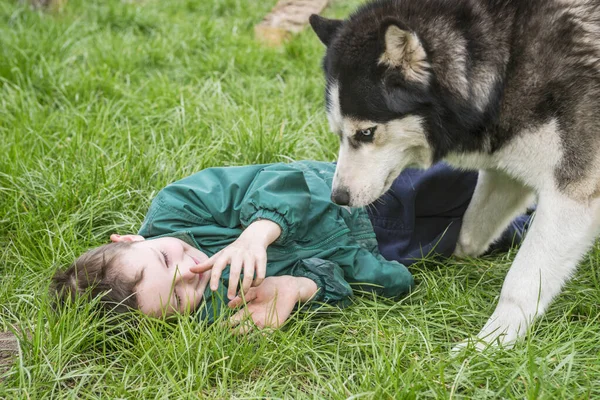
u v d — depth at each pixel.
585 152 2.86
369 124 3.05
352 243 3.31
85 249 3.53
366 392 2.37
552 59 2.89
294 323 2.98
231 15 7.98
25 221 3.75
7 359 2.77
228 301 3.01
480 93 2.98
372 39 2.97
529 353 2.50
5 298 3.20
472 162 3.27
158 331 2.85
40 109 5.09
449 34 2.97
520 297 2.86
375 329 2.84
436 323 2.98
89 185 3.98
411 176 3.52
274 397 2.45
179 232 3.08
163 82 5.52
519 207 3.56
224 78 5.86
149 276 2.81
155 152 4.41
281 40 6.98
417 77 2.92
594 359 2.63
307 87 5.67
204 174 3.31
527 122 2.94
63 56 6.03
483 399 2.43
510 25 2.96
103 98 5.27
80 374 2.61
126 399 2.52
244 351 2.71
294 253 3.19
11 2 7.44
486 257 3.74
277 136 4.55
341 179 3.19
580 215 2.89
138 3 7.98
